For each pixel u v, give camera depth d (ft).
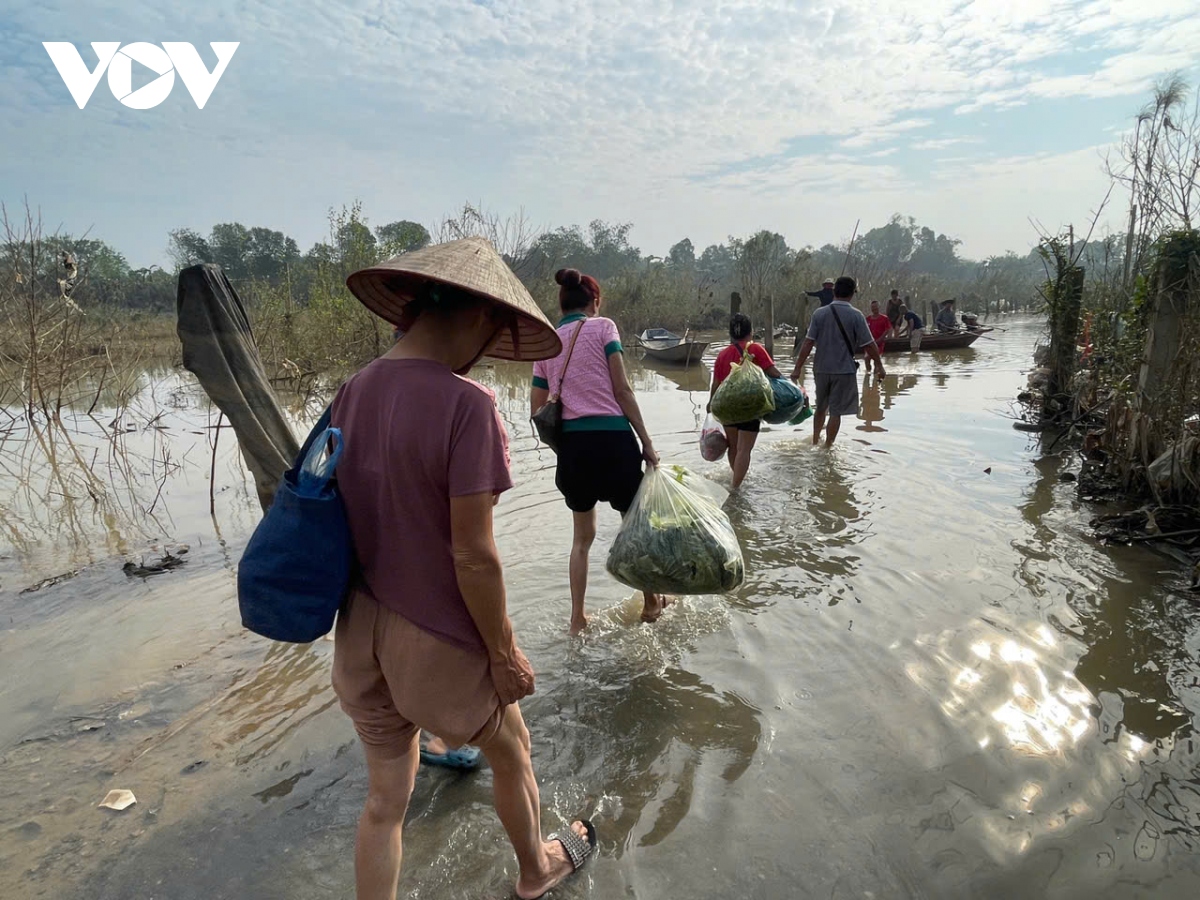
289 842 8.02
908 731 9.55
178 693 11.03
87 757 9.55
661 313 99.91
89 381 47.52
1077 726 9.53
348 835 8.10
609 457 11.94
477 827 8.20
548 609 13.50
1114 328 27.84
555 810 8.43
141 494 22.66
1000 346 68.59
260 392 16.74
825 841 7.81
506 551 16.53
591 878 7.46
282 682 11.31
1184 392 17.99
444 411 5.57
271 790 8.85
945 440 26.03
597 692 10.78
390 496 5.73
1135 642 11.53
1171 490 16.92
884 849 7.67
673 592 11.53
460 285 5.69
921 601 13.20
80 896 7.32
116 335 49.70
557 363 12.21
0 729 10.20
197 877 7.56
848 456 24.02
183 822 8.34
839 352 24.58
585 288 12.31
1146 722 9.57
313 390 44.68
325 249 57.26
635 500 12.01
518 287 6.48
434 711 6.02
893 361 55.21
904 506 18.57
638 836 8.01
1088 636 11.75
